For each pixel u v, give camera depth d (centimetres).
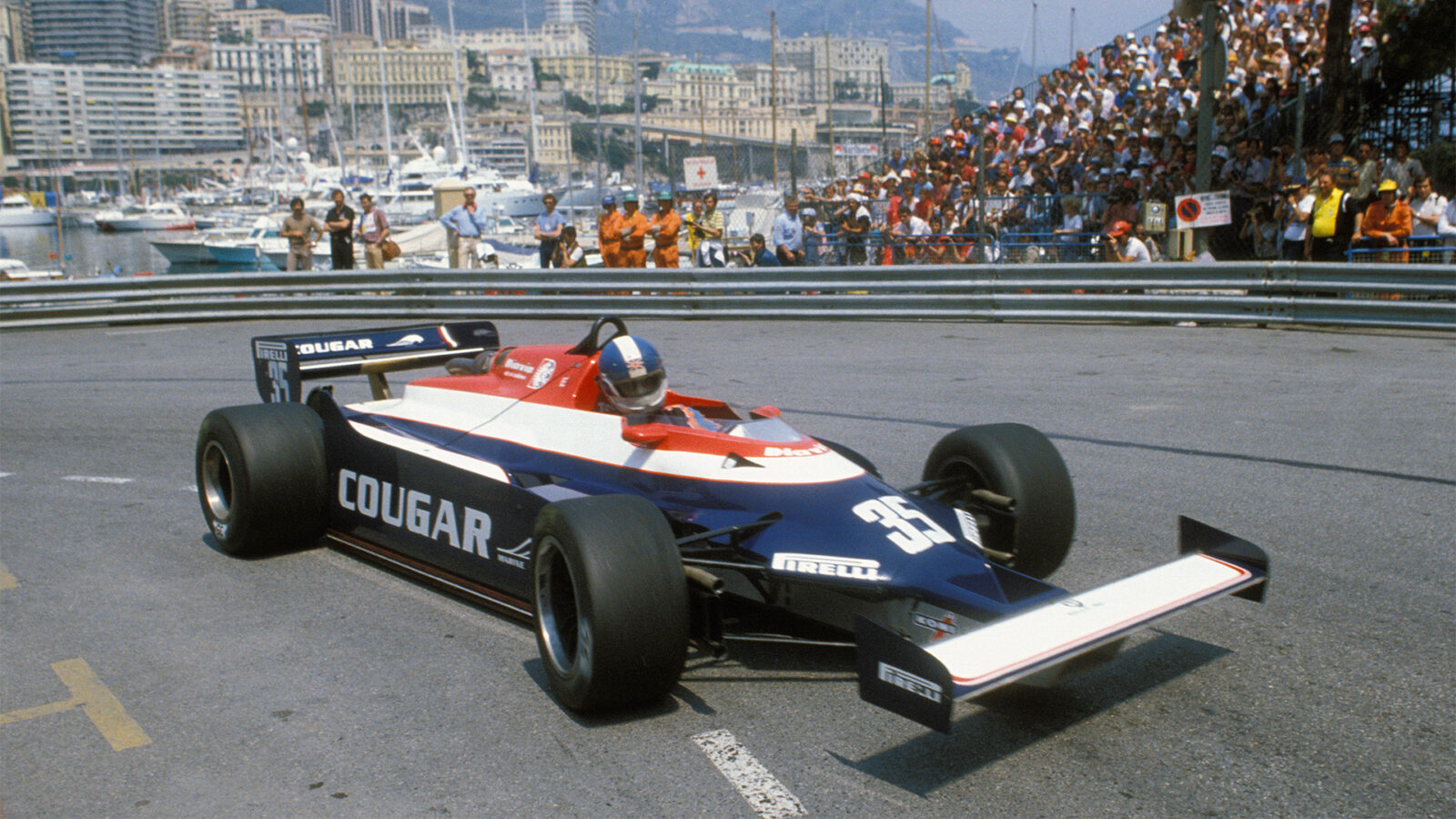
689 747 381
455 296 1586
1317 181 1312
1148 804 338
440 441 557
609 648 381
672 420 502
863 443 787
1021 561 479
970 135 2409
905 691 324
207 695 433
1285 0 2255
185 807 355
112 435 900
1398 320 1177
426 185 6669
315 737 397
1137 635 463
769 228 2267
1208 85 1381
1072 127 2105
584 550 386
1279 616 475
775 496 442
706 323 1472
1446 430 773
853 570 401
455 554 516
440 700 423
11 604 537
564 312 1541
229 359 1278
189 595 542
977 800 342
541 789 358
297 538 596
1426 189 1302
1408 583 504
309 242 1769
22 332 1605
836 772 362
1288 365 1034
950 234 1723
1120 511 621
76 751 393
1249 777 352
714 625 415
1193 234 1455
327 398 604
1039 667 323
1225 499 638
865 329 1374
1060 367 1070
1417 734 375
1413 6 1688
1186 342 1184
